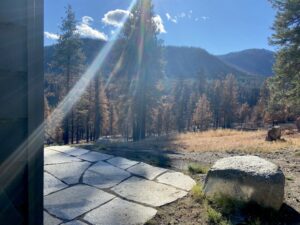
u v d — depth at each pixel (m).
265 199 3.72
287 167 6.53
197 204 3.98
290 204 4.03
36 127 1.78
